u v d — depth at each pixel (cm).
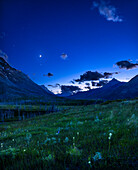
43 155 333
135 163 231
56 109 18688
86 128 776
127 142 338
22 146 512
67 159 293
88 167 243
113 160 255
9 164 308
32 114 15800
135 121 591
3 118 13625
